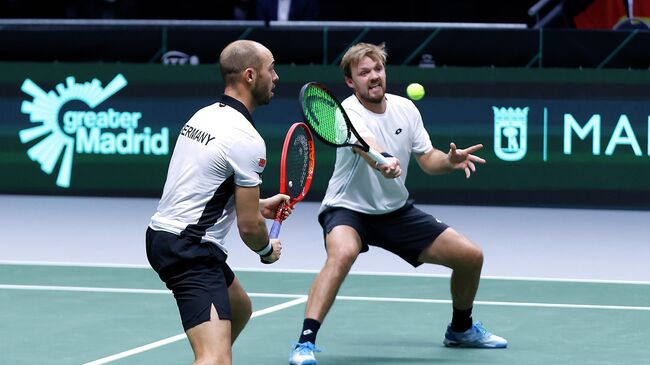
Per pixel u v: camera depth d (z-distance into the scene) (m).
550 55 13.71
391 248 6.38
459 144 13.70
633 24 14.21
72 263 9.68
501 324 7.25
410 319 7.36
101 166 14.21
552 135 13.63
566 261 10.09
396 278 8.97
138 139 14.12
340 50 13.80
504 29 13.68
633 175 13.61
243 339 6.72
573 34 13.63
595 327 7.16
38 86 14.22
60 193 14.31
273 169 13.79
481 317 7.47
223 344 4.72
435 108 13.67
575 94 13.59
